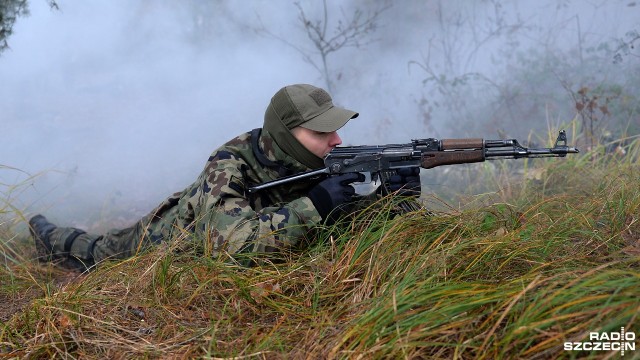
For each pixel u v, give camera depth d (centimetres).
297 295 310
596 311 226
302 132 350
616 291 228
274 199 366
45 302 309
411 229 324
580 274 266
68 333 287
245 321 295
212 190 349
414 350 239
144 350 271
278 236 335
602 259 306
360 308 277
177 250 354
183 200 376
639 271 265
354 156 345
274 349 264
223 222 339
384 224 328
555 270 274
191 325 292
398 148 345
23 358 270
